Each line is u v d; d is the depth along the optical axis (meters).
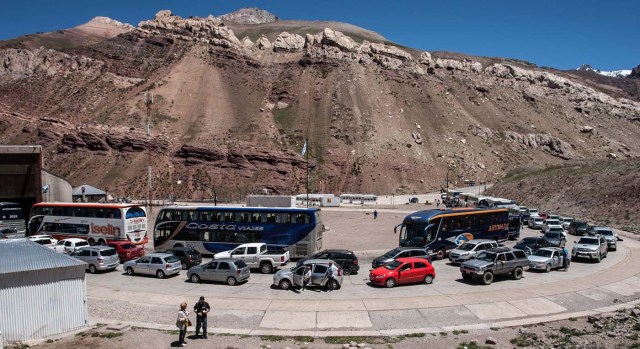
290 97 198.25
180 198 136.12
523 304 29.19
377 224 79.62
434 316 27.05
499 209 50.78
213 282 35.28
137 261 37.75
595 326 25.58
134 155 147.12
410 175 166.62
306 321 26.22
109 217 49.38
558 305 29.42
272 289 33.00
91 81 187.75
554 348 22.00
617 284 34.31
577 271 38.53
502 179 163.75
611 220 74.06
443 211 46.44
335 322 26.06
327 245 55.31
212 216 46.84
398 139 182.25
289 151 161.88
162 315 27.47
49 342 22.80
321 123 185.88
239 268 34.53
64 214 51.44
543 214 78.25
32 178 66.56
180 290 32.91
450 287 32.97
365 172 162.88
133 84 189.75
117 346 22.30
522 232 65.44
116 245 44.88
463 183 167.88
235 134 169.88
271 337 23.77
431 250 44.19
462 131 198.38
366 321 26.19
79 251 39.66
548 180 108.06
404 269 33.47
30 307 23.30
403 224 45.72
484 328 25.33
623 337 23.52
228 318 26.77
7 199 64.75
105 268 38.91
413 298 30.16
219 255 39.78
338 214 97.94
